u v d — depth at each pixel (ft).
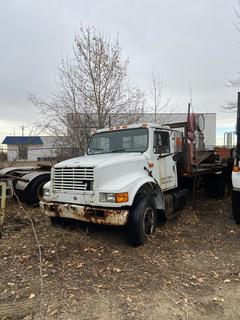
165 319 10.35
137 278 13.41
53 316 10.55
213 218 24.12
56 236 18.40
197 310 10.91
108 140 22.15
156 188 20.07
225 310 10.92
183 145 24.09
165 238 18.93
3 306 11.20
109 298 11.71
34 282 13.00
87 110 39.93
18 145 43.70
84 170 17.30
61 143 40.75
